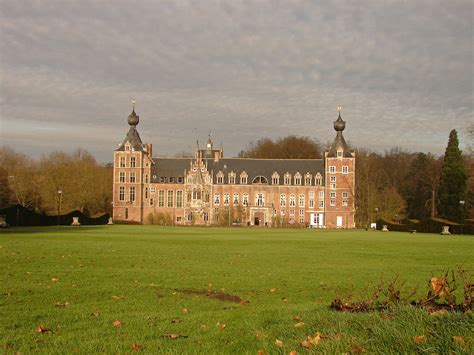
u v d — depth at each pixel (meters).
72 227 91.31
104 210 164.50
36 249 38.19
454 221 99.06
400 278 24.80
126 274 25.36
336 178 158.75
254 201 161.88
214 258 34.66
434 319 11.70
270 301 18.98
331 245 50.53
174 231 85.25
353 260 34.34
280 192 161.75
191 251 40.19
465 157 137.88
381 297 19.55
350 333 11.68
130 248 41.72
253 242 53.97
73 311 16.53
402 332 11.12
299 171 162.62
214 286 22.23
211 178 162.50
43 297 18.84
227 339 12.85
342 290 21.45
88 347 12.04
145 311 16.84
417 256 37.94
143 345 12.23
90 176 146.12
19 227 87.94
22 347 12.09
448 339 10.34
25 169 140.25
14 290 20.00
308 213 160.88
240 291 21.17
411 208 164.12
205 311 16.92
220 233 80.50
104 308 17.19
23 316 15.57
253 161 166.00
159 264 30.27
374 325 11.80
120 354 11.41
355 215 150.25
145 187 161.62
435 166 153.12
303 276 25.59
